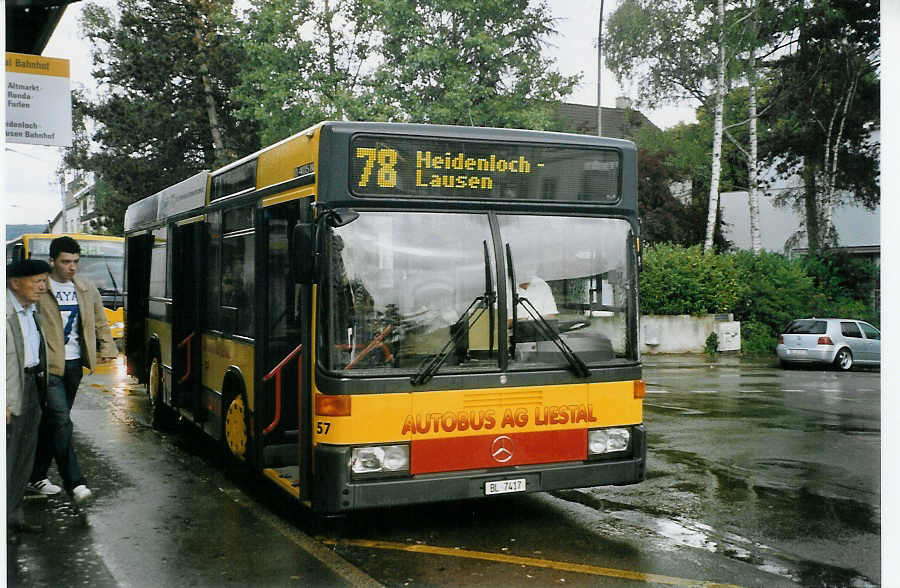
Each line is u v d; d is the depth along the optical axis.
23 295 5.95
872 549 5.90
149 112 34.91
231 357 7.84
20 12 6.78
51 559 5.55
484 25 27.83
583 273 6.18
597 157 6.29
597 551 5.80
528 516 6.71
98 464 8.59
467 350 5.79
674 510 6.95
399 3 26.78
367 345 5.58
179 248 9.69
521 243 6.00
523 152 6.06
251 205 7.37
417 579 5.20
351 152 5.66
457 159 5.88
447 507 6.99
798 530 6.37
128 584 5.10
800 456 9.30
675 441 10.25
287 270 6.73
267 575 5.27
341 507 5.43
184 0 35.16
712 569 5.43
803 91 30.23
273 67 29.30
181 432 10.58
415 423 5.61
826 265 29.89
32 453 6.07
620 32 29.86
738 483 7.96
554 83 28.72
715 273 24.78
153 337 11.05
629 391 6.26
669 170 34.94
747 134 33.72
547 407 5.96
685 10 29.52
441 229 5.82
